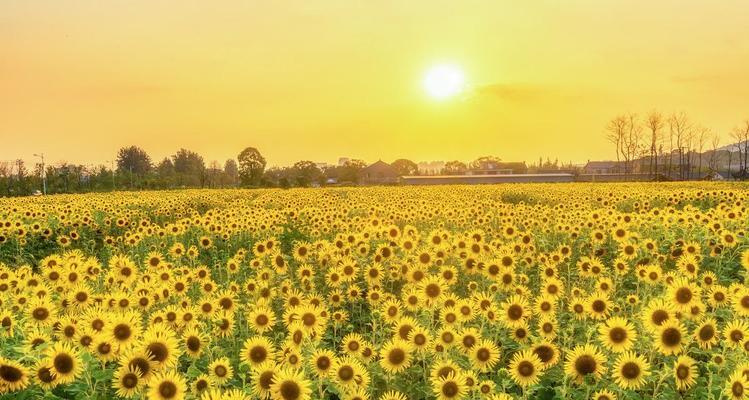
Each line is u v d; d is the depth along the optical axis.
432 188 53.16
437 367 6.13
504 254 11.33
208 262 16.03
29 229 19.31
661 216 16.72
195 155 166.25
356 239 13.68
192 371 6.16
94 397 5.61
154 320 7.51
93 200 33.78
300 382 5.45
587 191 38.59
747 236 13.25
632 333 6.52
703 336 6.56
